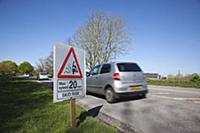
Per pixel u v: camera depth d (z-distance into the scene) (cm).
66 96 431
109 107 753
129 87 816
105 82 878
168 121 537
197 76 2311
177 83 2167
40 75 4112
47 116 581
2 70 8069
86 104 833
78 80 464
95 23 3584
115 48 3666
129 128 486
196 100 863
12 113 627
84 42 3606
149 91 1316
